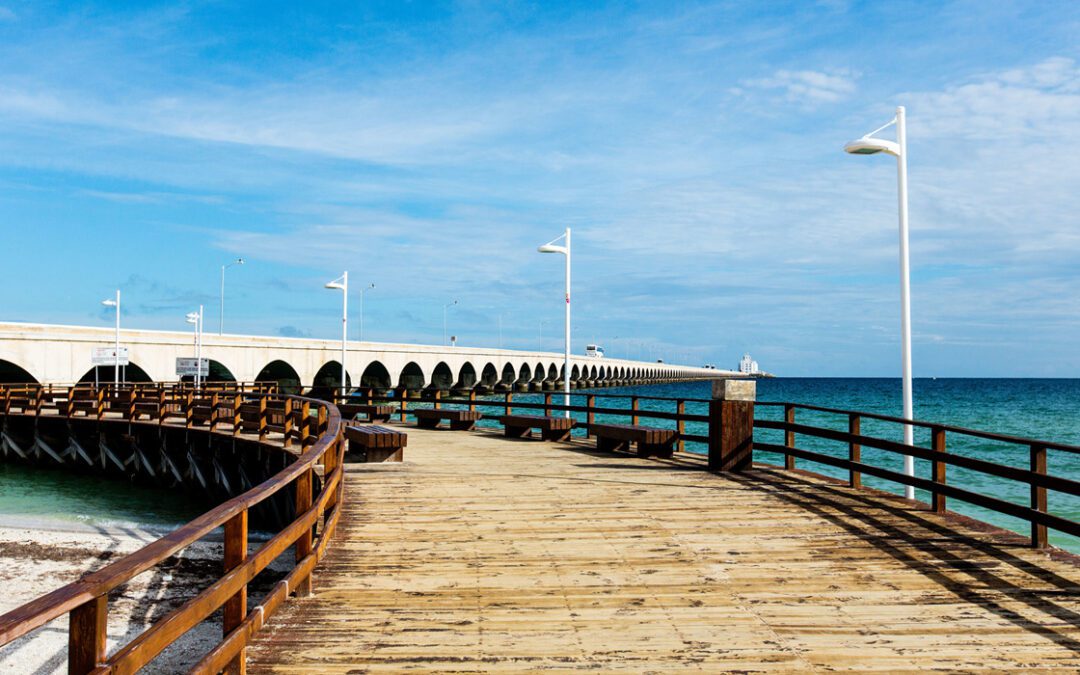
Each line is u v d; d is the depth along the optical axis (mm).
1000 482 25062
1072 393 118562
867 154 11305
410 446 17859
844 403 82625
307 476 6664
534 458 15391
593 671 5023
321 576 7160
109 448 29641
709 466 13477
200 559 11984
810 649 5387
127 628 8727
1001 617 6012
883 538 8438
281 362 63906
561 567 7445
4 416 33312
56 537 14250
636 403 17234
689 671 5023
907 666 5086
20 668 7805
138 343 49062
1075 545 15930
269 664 5113
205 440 25078
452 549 8102
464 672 5004
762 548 8086
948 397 101562
